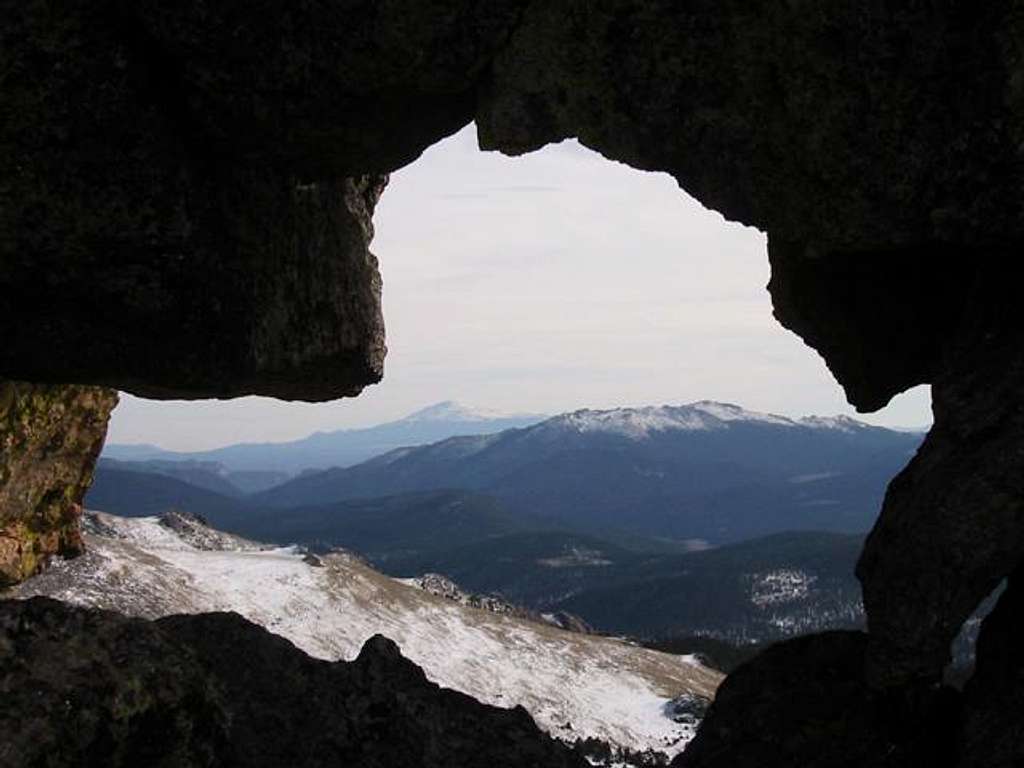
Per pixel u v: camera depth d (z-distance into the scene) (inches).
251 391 995.9
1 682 523.2
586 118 712.4
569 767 780.0
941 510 621.9
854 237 673.0
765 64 659.4
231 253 823.1
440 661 4431.6
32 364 786.2
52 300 749.9
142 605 3440.0
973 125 609.3
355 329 1026.1
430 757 743.7
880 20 613.6
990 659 649.0
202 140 761.6
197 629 824.9
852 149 649.0
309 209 936.3
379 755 732.7
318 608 4493.1
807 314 933.8
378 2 679.1
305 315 945.5
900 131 631.8
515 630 5265.8
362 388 1114.7
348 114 740.7
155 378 824.9
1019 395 622.8
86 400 1309.1
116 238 719.1
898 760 668.1
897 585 639.1
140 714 553.0
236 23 687.7
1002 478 608.1
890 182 644.7
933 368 856.9
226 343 850.1
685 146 705.0
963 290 789.2
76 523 1448.1
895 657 636.1
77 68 675.4
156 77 716.7
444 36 696.4
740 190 706.8
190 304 797.9
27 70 665.6
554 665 4842.5
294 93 717.3
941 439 658.8
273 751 706.2
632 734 3937.0
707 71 676.7
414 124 791.1
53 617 577.3
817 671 776.9
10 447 1214.3
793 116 660.7
